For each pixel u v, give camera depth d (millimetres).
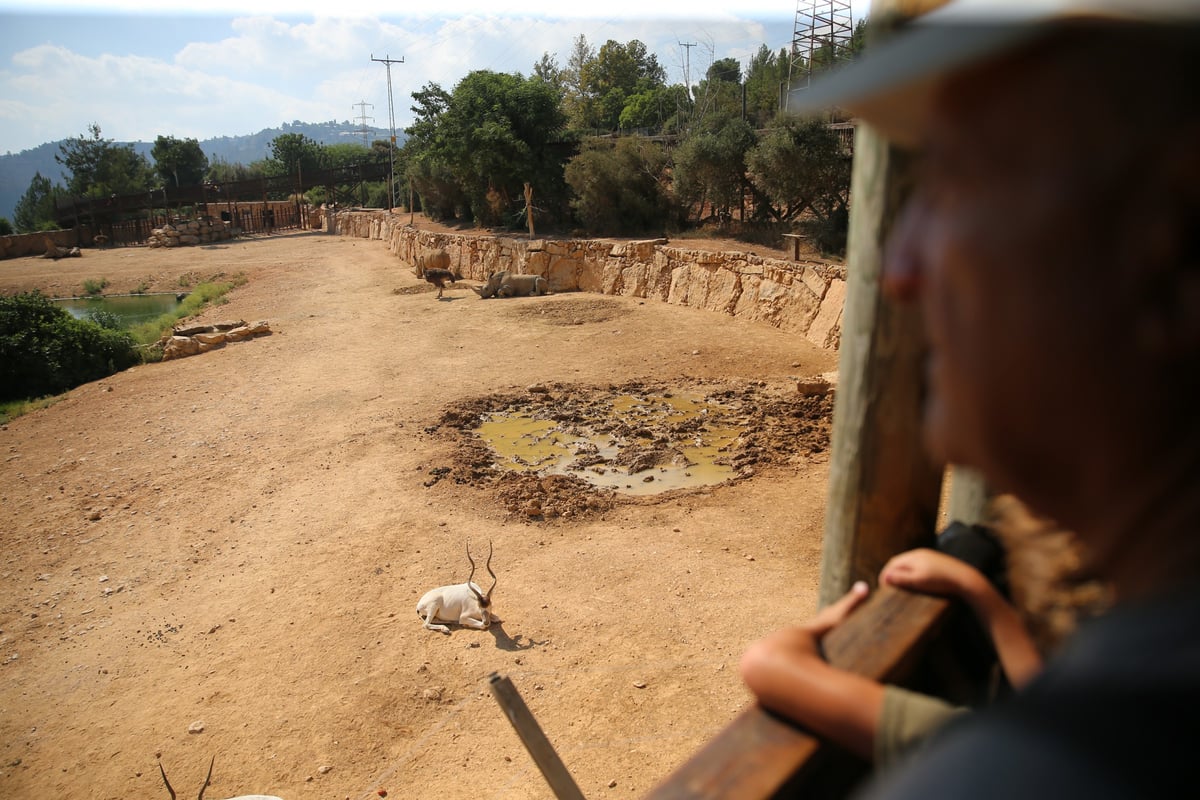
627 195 30156
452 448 13516
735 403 15062
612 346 19906
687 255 23750
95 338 23688
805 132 22766
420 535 10414
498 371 18516
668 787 836
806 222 24344
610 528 10172
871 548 1562
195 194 67000
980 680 1177
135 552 11086
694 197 28266
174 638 8758
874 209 1411
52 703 7863
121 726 7355
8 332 22844
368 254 45500
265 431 15602
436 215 45875
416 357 20422
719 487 11234
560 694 7066
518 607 8477
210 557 10641
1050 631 774
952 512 1532
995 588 1135
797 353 17906
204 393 18984
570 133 37562
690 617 8070
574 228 33219
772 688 930
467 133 34250
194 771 6652
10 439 16984
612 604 8383
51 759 7008
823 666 936
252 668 7980
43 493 13688
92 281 45719
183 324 29438
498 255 30797
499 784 6145
